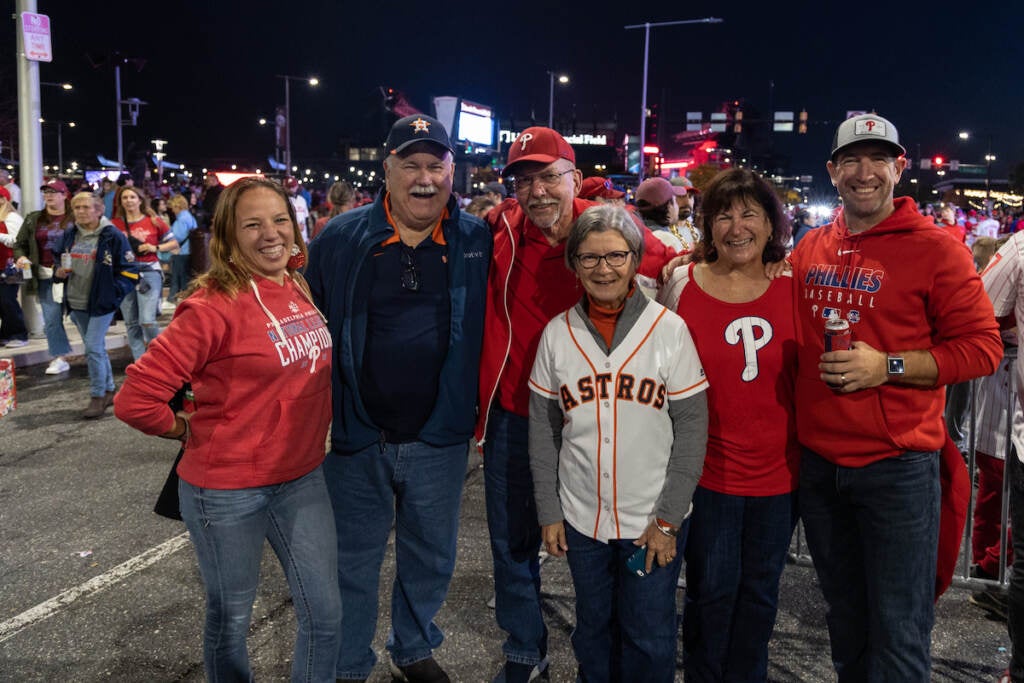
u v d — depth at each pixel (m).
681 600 3.98
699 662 2.80
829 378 2.38
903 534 2.47
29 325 10.20
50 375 8.55
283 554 2.60
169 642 3.45
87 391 7.90
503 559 3.11
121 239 6.93
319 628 2.58
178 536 4.55
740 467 2.62
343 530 3.06
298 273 2.74
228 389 2.41
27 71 10.55
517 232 3.02
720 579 2.70
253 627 3.61
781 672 3.27
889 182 2.50
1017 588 2.78
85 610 3.71
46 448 6.14
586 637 2.77
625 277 2.51
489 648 3.49
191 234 12.16
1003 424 4.02
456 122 33.19
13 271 9.17
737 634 2.78
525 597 3.12
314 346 2.58
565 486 2.70
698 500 2.71
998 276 2.85
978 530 4.27
